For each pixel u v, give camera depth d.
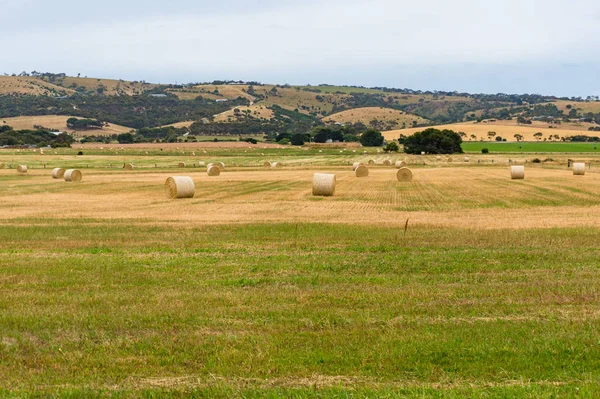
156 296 14.60
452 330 11.65
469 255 19.92
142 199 43.66
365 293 14.66
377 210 35.91
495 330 11.56
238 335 11.62
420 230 26.39
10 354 10.80
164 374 9.88
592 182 56.00
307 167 85.62
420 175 68.12
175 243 23.66
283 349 10.80
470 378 9.49
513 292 14.58
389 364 10.04
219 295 14.62
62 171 66.38
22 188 53.78
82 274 17.44
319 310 13.18
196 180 61.72
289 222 30.11
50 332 11.95
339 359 10.29
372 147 160.25
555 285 15.31
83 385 9.41
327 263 18.83
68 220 31.83
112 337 11.70
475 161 102.25
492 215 32.81
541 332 11.42
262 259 19.69
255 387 9.23
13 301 14.24
